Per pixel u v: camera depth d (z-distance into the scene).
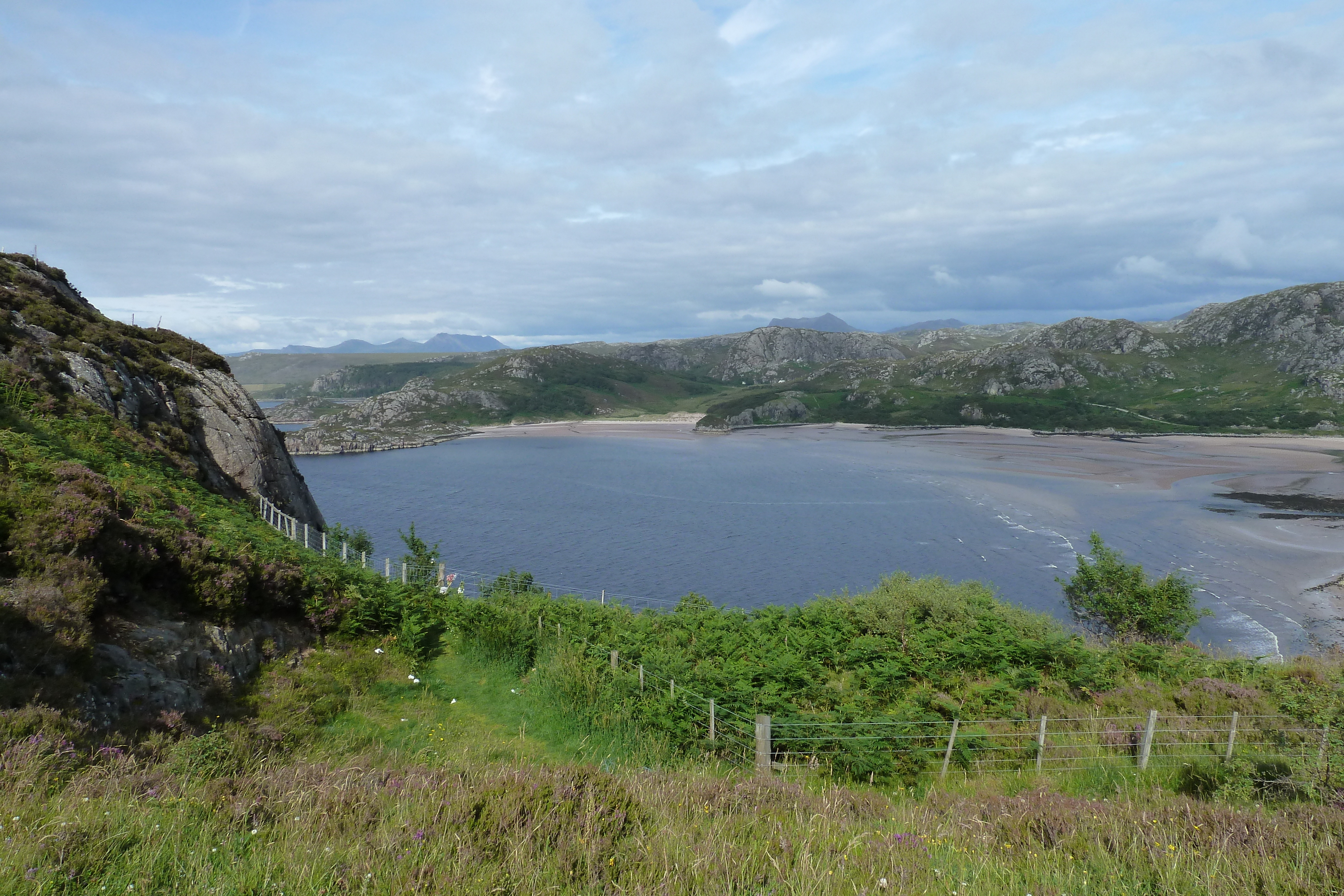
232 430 40.53
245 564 17.05
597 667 16.45
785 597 54.53
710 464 154.12
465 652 19.12
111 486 17.12
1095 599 28.41
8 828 5.52
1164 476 113.38
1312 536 67.81
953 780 12.44
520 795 6.86
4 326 31.22
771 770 12.27
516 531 80.56
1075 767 12.91
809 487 113.81
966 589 24.89
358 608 19.36
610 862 5.72
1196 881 6.06
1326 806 8.56
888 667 16.97
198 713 11.95
